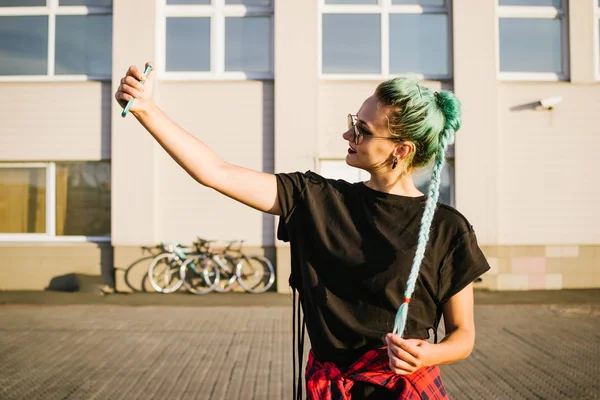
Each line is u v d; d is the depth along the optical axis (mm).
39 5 10422
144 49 10062
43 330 7059
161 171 10109
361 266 1519
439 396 1487
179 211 10109
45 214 10398
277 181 1612
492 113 10094
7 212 10438
